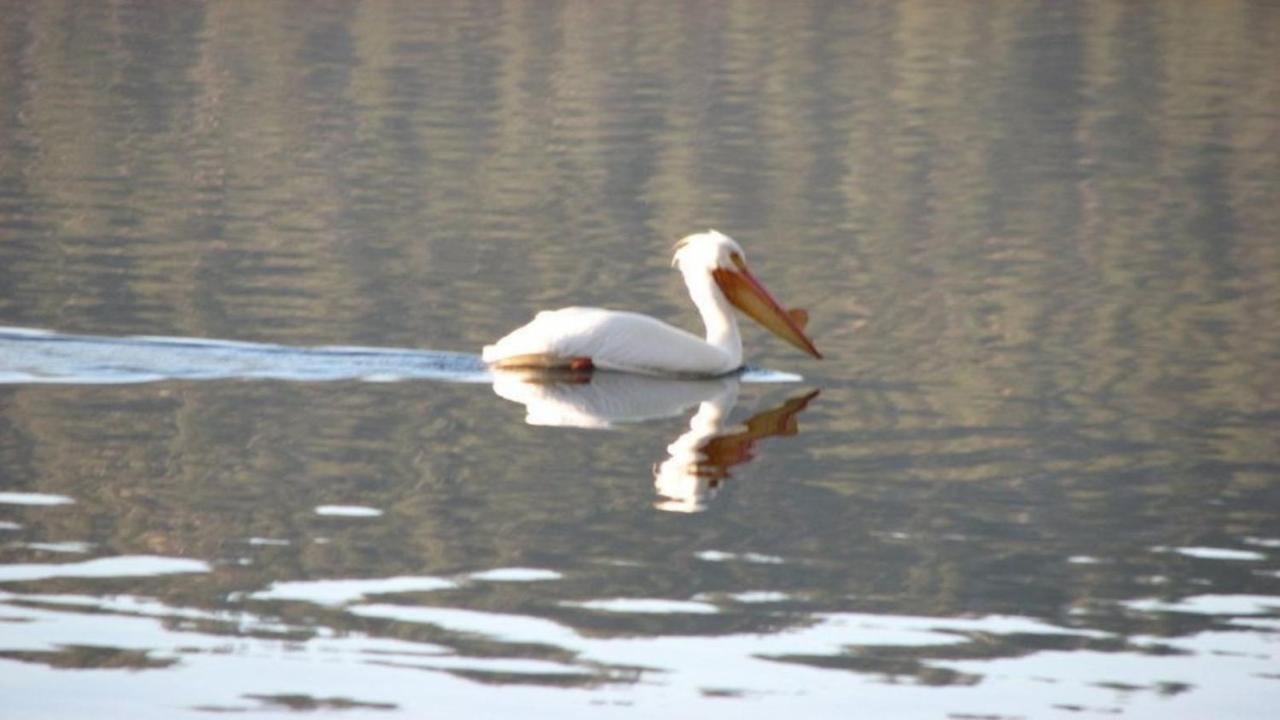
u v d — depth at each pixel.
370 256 20.69
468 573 10.70
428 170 26.69
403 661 9.43
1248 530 11.64
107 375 15.06
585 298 18.83
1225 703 9.11
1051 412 14.51
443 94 34.41
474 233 22.19
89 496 11.94
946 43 42.53
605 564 10.89
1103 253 21.31
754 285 16.09
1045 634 9.92
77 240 21.12
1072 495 12.34
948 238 22.22
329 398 14.54
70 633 9.68
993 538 11.47
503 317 17.86
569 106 33.22
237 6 46.94
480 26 44.56
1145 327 17.58
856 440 13.70
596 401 14.68
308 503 11.90
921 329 17.53
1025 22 46.47
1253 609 10.34
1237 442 13.62
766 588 10.55
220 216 22.92
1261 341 16.95
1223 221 23.30
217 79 35.56
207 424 13.64
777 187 25.70
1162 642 9.88
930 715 8.92
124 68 36.69
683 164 27.45
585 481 12.52
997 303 18.67
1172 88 35.81
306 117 31.36
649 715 8.85
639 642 9.76
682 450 13.30
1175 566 11.02
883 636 9.90
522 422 13.95
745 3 50.09
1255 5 49.94
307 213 23.25
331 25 44.00
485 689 9.10
